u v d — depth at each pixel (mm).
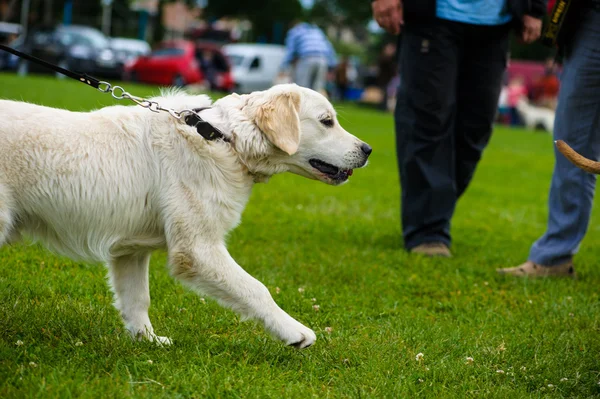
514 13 6352
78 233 3707
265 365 3693
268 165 3982
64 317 4133
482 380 3795
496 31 6449
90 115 3754
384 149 14945
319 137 4102
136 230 3803
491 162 15117
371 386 3574
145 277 4066
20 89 16000
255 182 4043
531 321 4871
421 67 6316
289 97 3893
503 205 10188
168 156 3748
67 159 3576
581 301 5438
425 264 6195
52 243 3742
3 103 3576
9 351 3535
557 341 4402
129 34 46656
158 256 5859
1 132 3469
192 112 3809
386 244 7012
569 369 3955
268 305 3740
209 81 30125
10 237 3613
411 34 6359
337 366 3832
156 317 4445
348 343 4156
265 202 8523
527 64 35781
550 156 17000
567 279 5996
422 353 4047
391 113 28422
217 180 3773
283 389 3449
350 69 41219
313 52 17906
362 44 68062
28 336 3783
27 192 3527
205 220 3744
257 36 53375
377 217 8430
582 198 5941
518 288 5738
